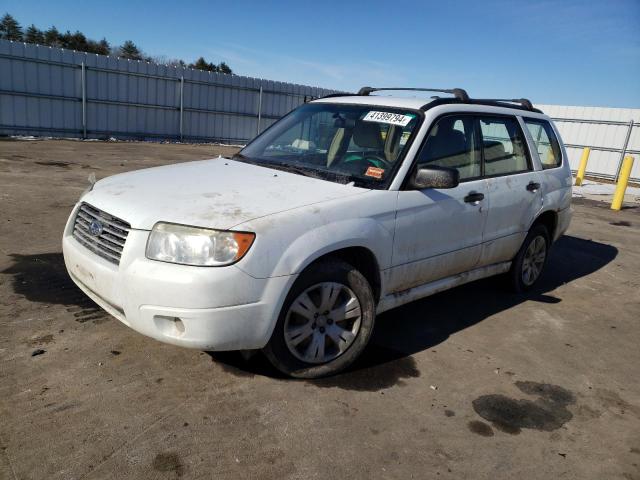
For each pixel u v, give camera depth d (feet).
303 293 10.34
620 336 15.15
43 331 12.04
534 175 16.56
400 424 9.82
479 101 15.23
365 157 12.59
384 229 11.44
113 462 8.13
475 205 13.93
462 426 9.98
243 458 8.50
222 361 11.34
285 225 9.85
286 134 14.57
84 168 37.42
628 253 25.94
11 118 56.95
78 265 10.61
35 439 8.47
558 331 15.03
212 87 72.38
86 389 9.95
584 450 9.60
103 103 63.16
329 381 11.05
